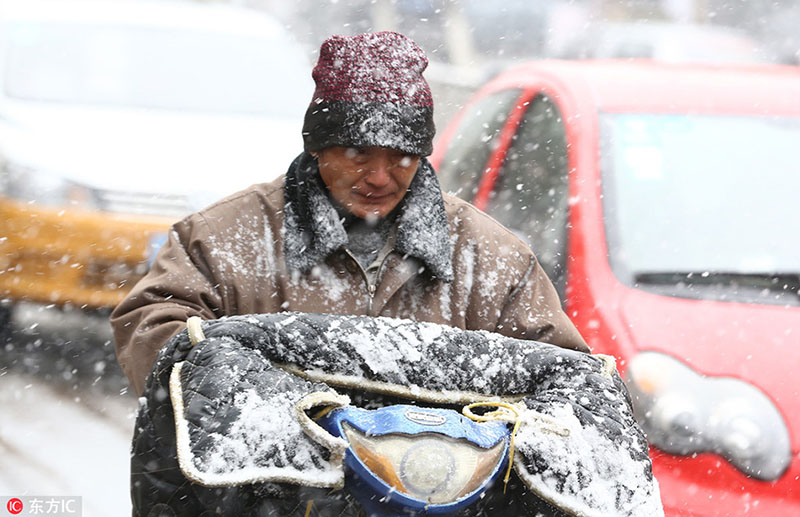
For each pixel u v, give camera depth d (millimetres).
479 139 17016
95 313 17188
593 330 11305
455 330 6859
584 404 6344
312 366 6473
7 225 16875
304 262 8117
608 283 11750
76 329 18328
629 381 10664
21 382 16188
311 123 7871
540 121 15031
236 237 8266
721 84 14672
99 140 17766
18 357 17125
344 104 7676
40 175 17016
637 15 50312
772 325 11180
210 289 8117
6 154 17203
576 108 14117
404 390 6551
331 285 8188
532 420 6047
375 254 8320
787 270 12016
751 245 12289
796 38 47219
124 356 7926
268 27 21938
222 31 21141
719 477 10117
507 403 6371
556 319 8508
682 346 10875
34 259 16922
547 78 15609
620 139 13430
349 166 7809
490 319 8391
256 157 18094
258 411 5703
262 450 5602
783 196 12867
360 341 6555
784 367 10648
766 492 10047
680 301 11539
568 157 13477
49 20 20484
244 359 6062
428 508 5680
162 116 18797
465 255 8508
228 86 19938
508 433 6113
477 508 6285
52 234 16875
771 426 10188
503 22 50906
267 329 6473
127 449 13828
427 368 6605
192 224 8328
